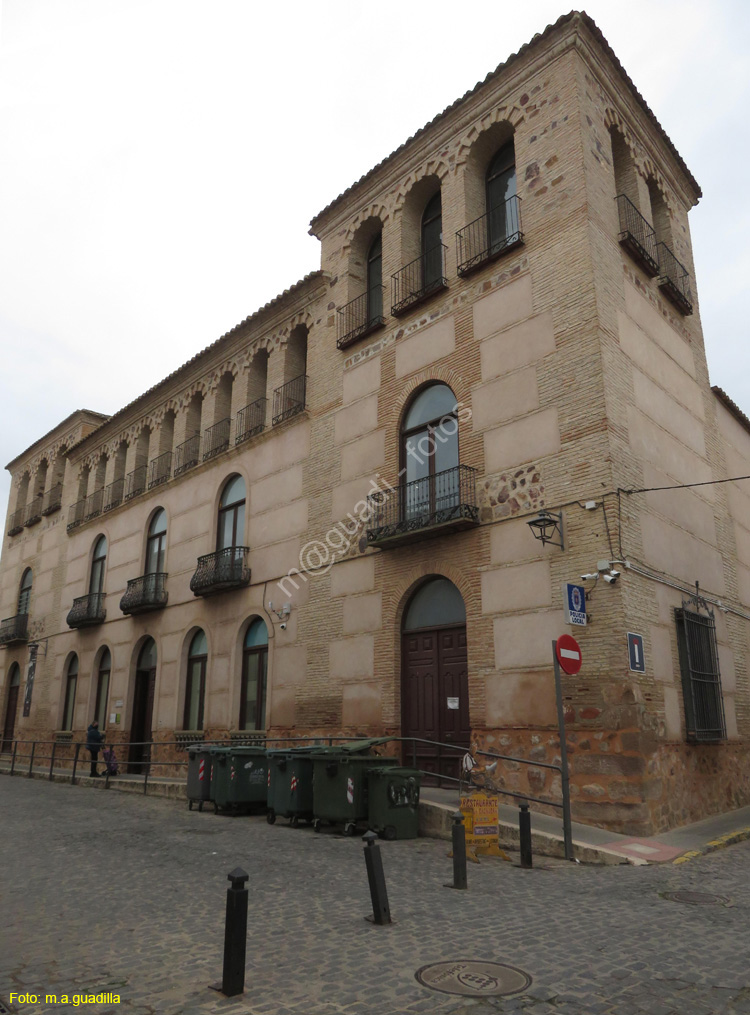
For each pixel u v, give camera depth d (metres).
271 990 4.96
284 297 20.39
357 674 15.62
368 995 4.87
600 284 13.41
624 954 5.67
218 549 21.20
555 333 13.55
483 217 15.85
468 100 16.47
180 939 6.09
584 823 11.09
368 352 17.48
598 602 11.77
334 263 19.31
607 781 11.03
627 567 11.84
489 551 13.53
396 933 6.19
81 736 25.48
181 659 21.48
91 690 25.66
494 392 14.27
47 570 31.28
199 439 23.72
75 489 30.53
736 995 4.89
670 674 12.47
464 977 5.19
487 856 9.73
